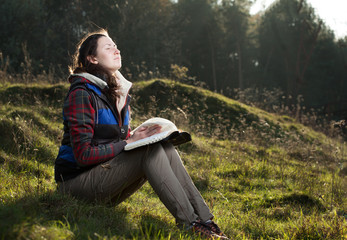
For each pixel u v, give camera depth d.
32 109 6.38
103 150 2.38
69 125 2.36
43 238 1.79
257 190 5.02
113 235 2.12
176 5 38.56
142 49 25.56
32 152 4.61
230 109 9.19
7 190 2.83
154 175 2.38
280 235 3.11
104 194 2.47
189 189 2.47
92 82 2.46
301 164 6.80
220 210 3.74
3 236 1.69
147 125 2.50
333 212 3.78
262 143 7.93
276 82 41.34
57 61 21.41
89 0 22.19
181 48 36.84
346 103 27.39
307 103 39.06
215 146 6.96
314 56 39.50
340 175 6.48
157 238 2.16
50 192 2.50
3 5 22.14
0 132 4.73
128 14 25.09
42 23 23.02
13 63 19.78
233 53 41.72
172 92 8.91
